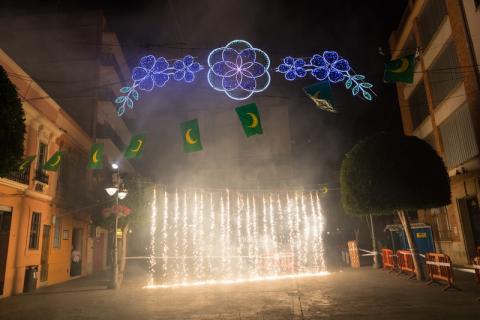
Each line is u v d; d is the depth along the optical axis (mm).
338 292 12000
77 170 21906
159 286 15320
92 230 24297
